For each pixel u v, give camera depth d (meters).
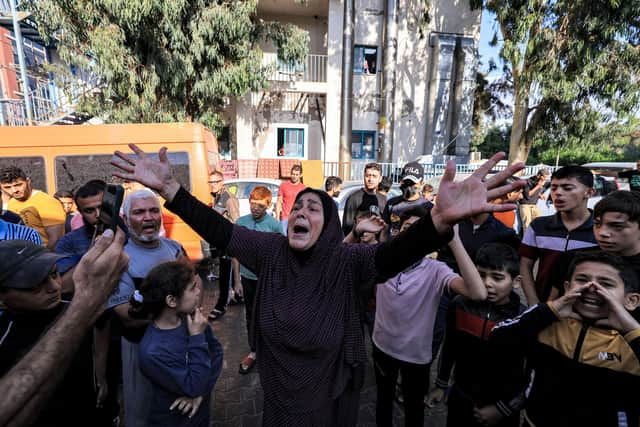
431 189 5.32
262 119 14.60
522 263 2.45
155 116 9.44
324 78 14.79
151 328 1.63
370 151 15.06
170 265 1.64
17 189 3.18
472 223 2.69
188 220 1.48
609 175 8.44
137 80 8.84
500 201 3.65
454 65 14.93
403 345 2.03
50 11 8.00
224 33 9.37
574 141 11.58
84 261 0.85
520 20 9.85
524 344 1.46
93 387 1.43
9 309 1.15
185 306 1.61
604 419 1.30
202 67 9.85
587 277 1.33
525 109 12.25
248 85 10.42
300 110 14.81
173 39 8.84
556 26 10.11
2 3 10.95
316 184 12.91
